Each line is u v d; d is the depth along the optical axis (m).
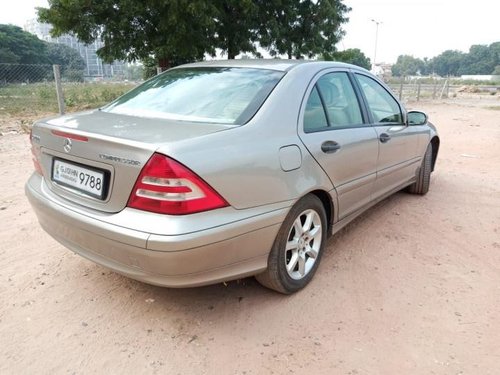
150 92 3.24
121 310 2.72
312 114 2.98
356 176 3.39
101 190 2.34
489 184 5.71
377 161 3.71
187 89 3.07
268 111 2.66
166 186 2.11
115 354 2.33
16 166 6.26
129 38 13.15
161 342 2.43
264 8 15.35
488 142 9.16
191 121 2.65
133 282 3.04
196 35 13.17
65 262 3.30
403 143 4.22
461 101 23.62
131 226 2.18
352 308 2.77
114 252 2.28
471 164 6.98
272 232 2.54
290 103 2.81
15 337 2.44
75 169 2.50
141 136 2.28
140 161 2.16
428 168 5.04
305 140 2.80
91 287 2.97
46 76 13.34
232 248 2.33
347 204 3.37
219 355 2.34
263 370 2.23
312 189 2.82
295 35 16.45
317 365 2.27
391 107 4.15
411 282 3.10
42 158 2.79
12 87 15.43
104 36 13.10
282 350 2.38
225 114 2.67
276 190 2.54
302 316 2.68
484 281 3.12
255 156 2.43
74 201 2.51
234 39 14.80
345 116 3.37
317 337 2.48
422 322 2.63
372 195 3.81
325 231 3.14
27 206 4.51
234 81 3.00
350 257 3.48
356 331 2.54
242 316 2.67
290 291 2.88
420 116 4.57
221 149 2.30
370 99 3.80
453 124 12.47
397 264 3.37
